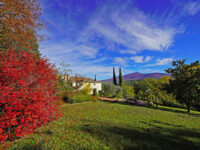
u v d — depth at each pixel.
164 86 17.03
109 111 9.33
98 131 4.72
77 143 3.70
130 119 6.99
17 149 3.23
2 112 3.43
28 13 8.72
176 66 14.55
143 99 22.06
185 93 13.73
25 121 3.66
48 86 5.39
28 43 9.52
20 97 3.79
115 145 3.66
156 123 6.46
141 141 3.99
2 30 7.31
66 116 7.03
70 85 15.66
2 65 3.85
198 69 12.69
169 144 3.89
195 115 10.66
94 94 21.33
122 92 30.16
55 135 4.23
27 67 4.39
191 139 4.39
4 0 6.84
